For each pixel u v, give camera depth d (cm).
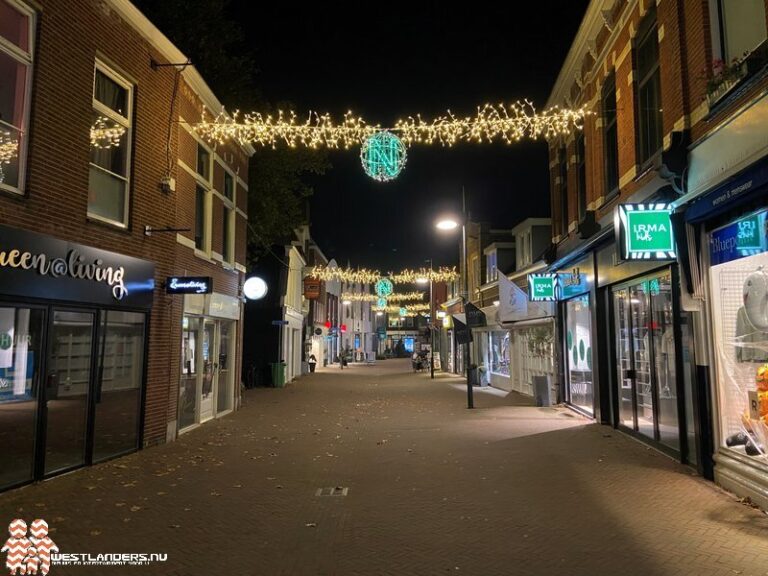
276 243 2578
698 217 715
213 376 1377
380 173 804
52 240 753
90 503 656
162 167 1045
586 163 1303
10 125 711
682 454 823
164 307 1045
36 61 741
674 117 815
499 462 868
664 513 606
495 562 489
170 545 528
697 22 755
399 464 866
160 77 1039
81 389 836
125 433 940
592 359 1265
